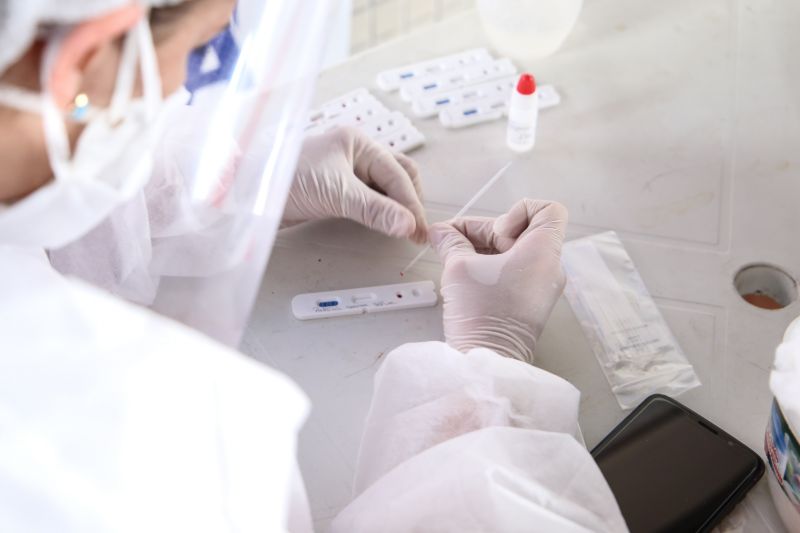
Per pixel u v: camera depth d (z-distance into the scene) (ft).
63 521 1.69
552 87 4.32
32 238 1.97
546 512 2.36
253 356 3.29
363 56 4.56
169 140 2.78
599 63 4.48
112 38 1.69
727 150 4.07
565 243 3.68
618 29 4.66
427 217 3.81
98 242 2.72
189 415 1.76
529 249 3.38
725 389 3.22
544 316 3.33
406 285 3.54
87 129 1.82
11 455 1.63
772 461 2.75
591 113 4.25
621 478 2.87
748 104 4.26
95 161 1.88
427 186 3.93
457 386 2.88
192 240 2.70
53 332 1.70
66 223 1.97
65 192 1.86
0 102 1.65
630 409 3.17
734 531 2.81
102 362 1.71
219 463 1.80
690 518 2.77
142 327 1.76
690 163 4.01
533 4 4.23
